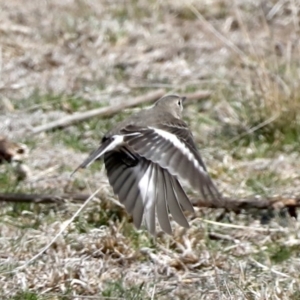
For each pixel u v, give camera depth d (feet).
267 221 43.80
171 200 31.09
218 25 69.46
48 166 49.67
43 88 59.67
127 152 31.83
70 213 43.32
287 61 56.49
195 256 39.93
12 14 69.21
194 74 61.77
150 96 57.88
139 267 39.45
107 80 61.16
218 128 54.60
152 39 67.10
